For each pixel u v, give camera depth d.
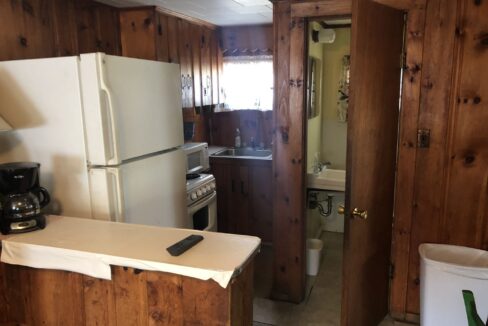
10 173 1.71
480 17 2.26
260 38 4.45
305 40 2.65
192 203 2.96
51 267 1.61
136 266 1.45
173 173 2.52
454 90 2.38
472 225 2.48
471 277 2.09
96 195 1.98
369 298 2.46
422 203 2.57
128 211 2.10
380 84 2.22
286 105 2.76
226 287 1.38
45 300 1.72
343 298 2.14
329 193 3.94
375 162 2.28
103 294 1.60
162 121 2.38
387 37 2.24
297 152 2.79
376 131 2.24
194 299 1.45
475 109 2.36
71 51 2.89
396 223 2.66
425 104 2.46
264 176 3.98
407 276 2.70
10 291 1.78
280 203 2.92
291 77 2.71
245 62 4.56
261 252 3.97
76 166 1.98
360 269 2.26
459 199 2.48
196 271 1.37
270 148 4.61
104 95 1.89
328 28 3.98
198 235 1.64
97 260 1.51
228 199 4.14
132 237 1.67
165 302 1.50
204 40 4.21
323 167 4.24
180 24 3.70
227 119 4.75
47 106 1.97
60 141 1.99
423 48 2.41
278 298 3.06
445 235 2.55
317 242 3.65
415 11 2.38
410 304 2.72
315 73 3.90
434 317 2.23
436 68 2.40
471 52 2.32
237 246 1.55
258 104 4.58
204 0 3.10
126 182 2.07
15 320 1.80
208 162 3.93
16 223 1.72
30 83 1.98
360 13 1.93
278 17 2.68
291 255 2.96
